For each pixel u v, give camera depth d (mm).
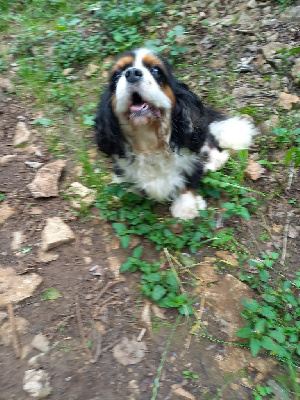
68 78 842
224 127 657
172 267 459
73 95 788
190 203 550
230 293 450
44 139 683
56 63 883
